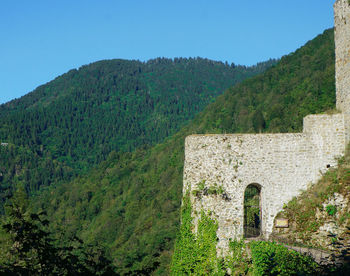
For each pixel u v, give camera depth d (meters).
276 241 20.61
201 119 117.56
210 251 20.97
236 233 21.05
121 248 63.16
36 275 16.30
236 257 20.75
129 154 135.25
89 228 92.69
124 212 90.94
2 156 167.12
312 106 65.50
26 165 163.12
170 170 93.69
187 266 21.23
